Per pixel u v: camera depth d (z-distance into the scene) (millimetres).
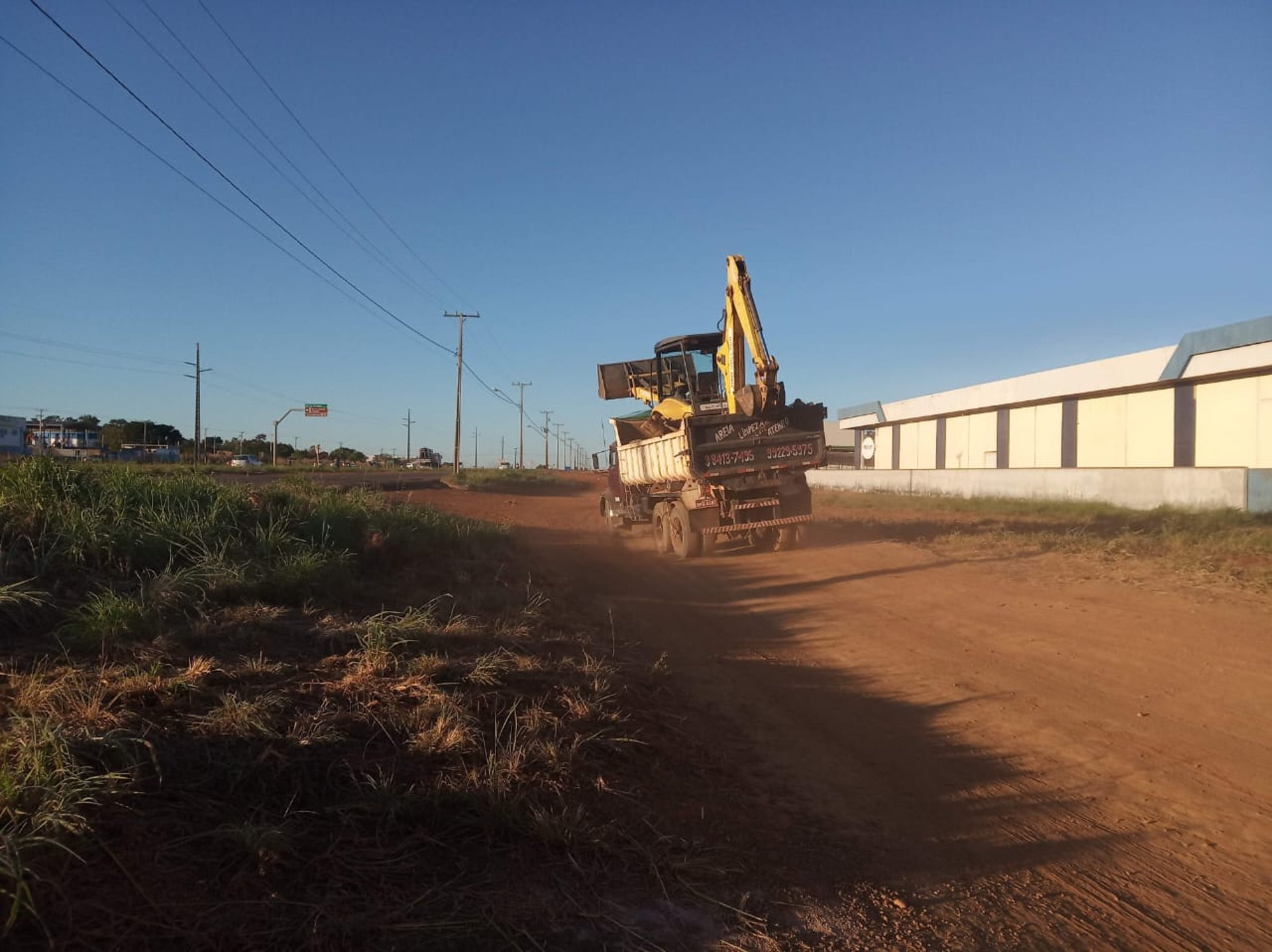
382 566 11078
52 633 6062
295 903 3340
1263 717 6812
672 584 14195
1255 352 23766
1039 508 26578
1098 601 11273
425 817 4219
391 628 7125
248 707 4852
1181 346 26125
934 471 36500
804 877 4316
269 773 4301
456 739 4961
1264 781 5691
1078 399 31938
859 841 4828
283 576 8445
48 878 3088
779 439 17234
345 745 4789
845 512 29203
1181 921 4059
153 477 11586
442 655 6918
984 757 6227
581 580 13930
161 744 4312
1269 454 24391
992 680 8070
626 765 5387
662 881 4074
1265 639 9031
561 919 3611
